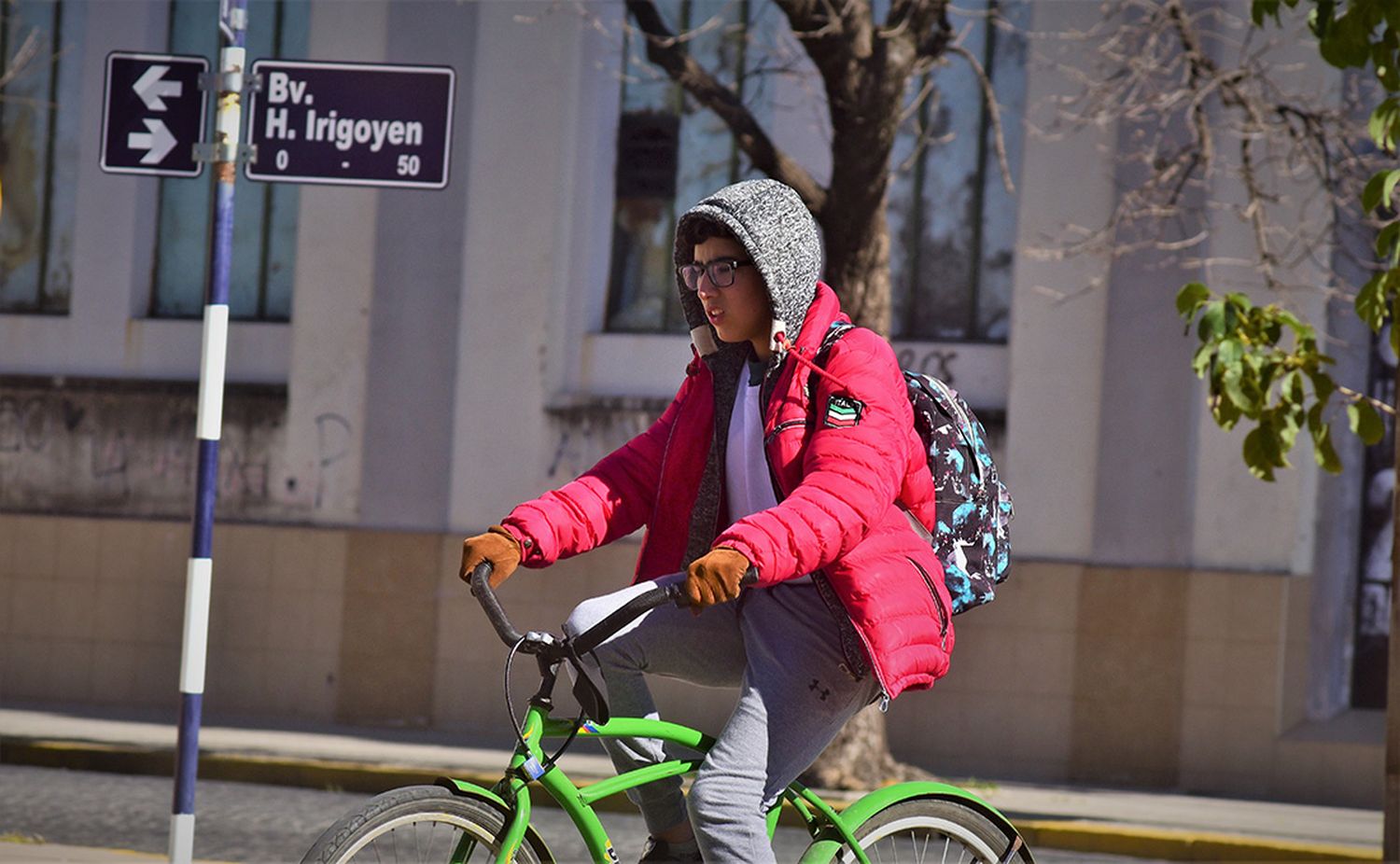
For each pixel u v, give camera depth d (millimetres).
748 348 12320
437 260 50312
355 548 49906
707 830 11148
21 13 54375
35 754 40750
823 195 38594
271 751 41375
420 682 49281
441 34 50500
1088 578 44781
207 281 19203
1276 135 41906
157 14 53594
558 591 48281
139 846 28969
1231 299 22906
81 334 53281
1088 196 45469
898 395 11789
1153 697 44219
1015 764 44906
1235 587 43812
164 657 51094
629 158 50375
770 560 10750
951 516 12336
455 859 11086
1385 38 20188
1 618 51938
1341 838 35500
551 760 11156
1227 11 44906
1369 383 46000
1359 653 45906
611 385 49750
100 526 51656
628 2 38906
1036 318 45781
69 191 54281
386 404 50406
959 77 47969
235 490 51250
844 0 38031
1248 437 22734
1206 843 34281
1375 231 44531
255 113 20125
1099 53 44656
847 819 12531
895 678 11352
